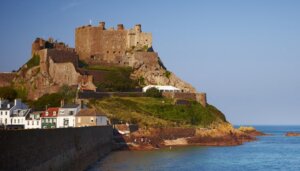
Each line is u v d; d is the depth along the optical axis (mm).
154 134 192250
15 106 180000
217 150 187375
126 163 129875
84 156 110062
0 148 53938
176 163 135750
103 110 199250
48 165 73188
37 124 171750
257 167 136500
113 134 178625
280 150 199875
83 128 109312
